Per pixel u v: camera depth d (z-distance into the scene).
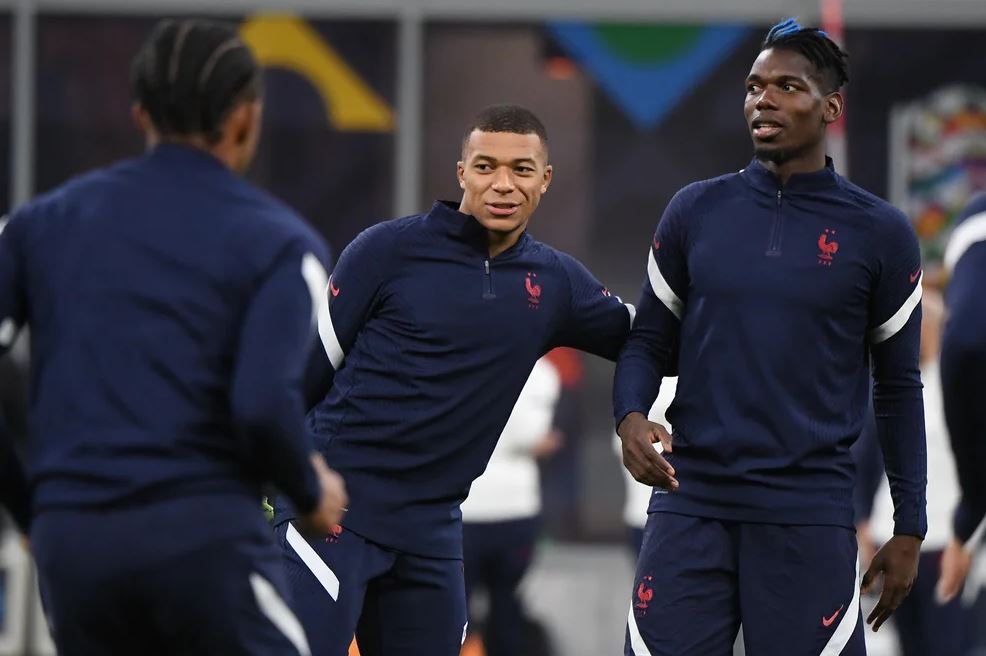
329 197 35.34
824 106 15.02
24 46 35.38
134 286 11.65
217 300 11.63
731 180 15.40
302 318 11.57
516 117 15.63
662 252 15.54
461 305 15.64
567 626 32.12
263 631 11.70
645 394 15.51
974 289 15.82
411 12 35.22
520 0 35.09
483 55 35.19
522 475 27.19
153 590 11.45
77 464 11.50
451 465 15.90
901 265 14.96
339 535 15.73
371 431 15.77
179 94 11.95
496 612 27.30
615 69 34.88
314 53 35.38
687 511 15.23
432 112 35.34
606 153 34.91
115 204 11.86
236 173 12.29
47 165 35.50
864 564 24.34
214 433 11.63
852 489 15.29
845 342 14.99
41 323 11.86
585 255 34.94
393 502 15.77
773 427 14.89
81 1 35.41
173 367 11.56
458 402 15.71
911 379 15.24
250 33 35.38
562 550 34.41
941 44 34.47
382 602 16.06
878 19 34.56
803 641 14.95
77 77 35.50
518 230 15.89
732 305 14.97
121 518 11.40
